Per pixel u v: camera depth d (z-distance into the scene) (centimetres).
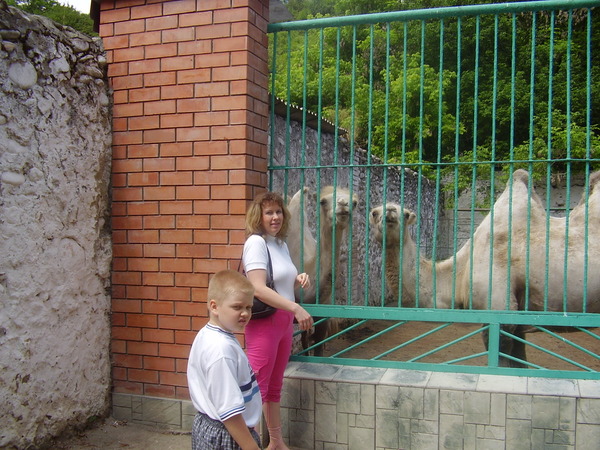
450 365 375
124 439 385
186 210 390
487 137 1664
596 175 454
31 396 348
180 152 392
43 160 355
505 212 452
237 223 376
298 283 374
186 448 372
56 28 373
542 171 1329
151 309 403
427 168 1544
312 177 729
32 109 347
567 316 352
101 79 404
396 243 476
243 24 375
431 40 1769
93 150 396
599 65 1662
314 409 370
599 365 614
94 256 399
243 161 375
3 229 328
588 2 341
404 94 378
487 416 338
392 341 762
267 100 408
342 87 1537
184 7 390
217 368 219
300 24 395
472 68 1752
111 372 418
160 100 397
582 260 424
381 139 1574
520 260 432
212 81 383
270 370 323
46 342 359
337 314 390
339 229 462
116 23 409
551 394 328
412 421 351
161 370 402
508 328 423
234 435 214
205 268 385
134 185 406
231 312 228
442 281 477
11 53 335
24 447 344
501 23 1727
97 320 404
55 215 365
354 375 373
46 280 358
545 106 1543
